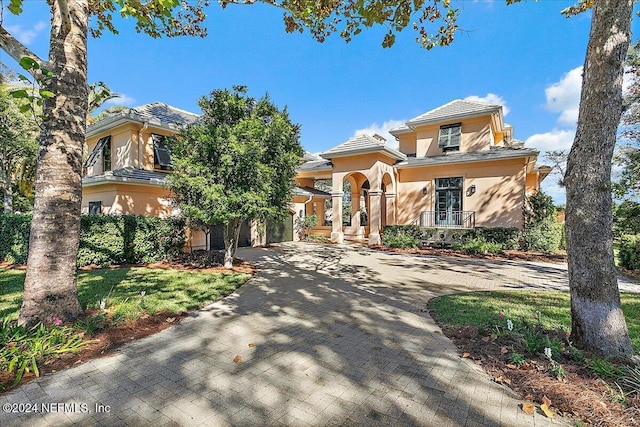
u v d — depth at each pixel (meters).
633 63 12.24
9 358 3.76
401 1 6.32
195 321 5.75
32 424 2.83
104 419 2.91
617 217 12.80
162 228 12.66
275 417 2.97
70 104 5.12
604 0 3.98
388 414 3.03
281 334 5.12
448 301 7.06
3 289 7.62
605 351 3.92
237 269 11.08
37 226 4.88
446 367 3.98
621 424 2.76
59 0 4.77
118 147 15.55
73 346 4.29
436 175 19.27
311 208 26.92
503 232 15.95
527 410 3.05
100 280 8.74
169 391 3.40
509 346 4.40
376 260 13.73
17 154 17.72
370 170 18.78
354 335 5.10
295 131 10.94
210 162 9.90
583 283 4.17
